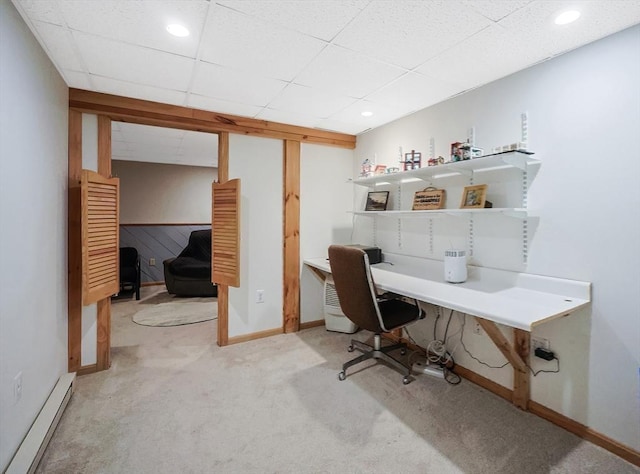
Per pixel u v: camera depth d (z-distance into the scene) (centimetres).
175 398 219
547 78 195
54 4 148
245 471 157
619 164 165
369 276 223
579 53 180
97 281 239
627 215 163
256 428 188
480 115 236
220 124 300
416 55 193
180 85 238
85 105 246
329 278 345
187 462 162
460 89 241
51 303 207
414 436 181
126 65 207
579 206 181
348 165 376
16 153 154
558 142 190
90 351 254
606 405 171
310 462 163
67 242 240
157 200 582
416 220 295
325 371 257
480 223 237
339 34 172
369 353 265
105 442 175
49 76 199
